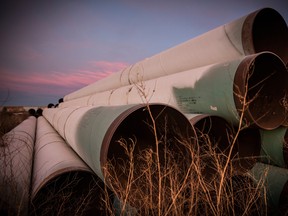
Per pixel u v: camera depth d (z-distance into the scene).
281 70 3.01
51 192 2.38
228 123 2.97
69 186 2.63
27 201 2.26
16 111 20.33
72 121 3.85
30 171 3.09
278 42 3.84
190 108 3.47
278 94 3.16
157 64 5.30
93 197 2.59
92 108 3.39
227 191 2.68
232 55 3.58
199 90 3.20
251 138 3.23
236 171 2.85
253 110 3.30
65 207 2.48
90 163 2.53
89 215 2.54
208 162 2.80
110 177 2.03
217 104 2.93
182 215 2.04
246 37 3.34
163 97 3.99
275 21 3.66
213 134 3.17
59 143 4.33
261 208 2.65
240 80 2.57
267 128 2.83
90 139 2.45
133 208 2.19
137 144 3.09
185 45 4.60
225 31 3.68
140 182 2.37
